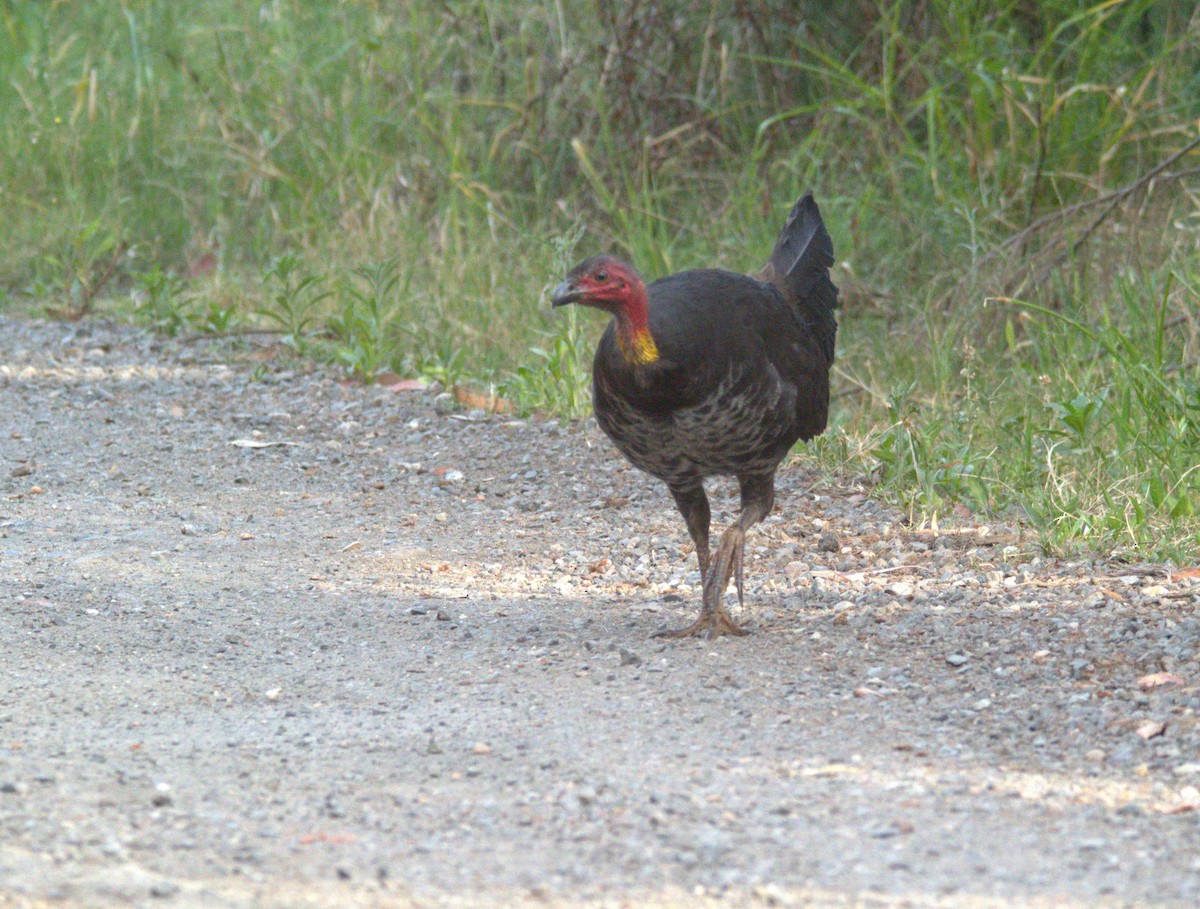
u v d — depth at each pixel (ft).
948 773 25.86
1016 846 22.88
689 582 39.52
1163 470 43.21
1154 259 58.34
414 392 59.47
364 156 78.23
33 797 24.70
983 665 31.58
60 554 41.16
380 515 46.01
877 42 73.26
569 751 27.14
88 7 93.45
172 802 24.75
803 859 22.49
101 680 31.48
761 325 34.09
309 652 33.65
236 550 42.14
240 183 81.51
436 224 74.74
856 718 28.78
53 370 62.59
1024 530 42.04
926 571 39.19
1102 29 69.36
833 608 36.40
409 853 22.86
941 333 57.41
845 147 72.08
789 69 75.82
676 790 25.18
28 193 82.58
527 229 73.77
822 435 49.67
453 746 27.53
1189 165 63.00
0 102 86.12
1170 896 21.15
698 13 77.36
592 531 44.34
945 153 66.74
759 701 29.86
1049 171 63.77
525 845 23.15
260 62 84.64
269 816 24.26
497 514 46.16
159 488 48.49
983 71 64.64
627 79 74.49
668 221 70.03
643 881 21.85
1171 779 25.35
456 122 77.36
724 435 33.50
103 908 20.67
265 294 71.77
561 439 53.72
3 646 33.42
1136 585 36.42
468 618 36.27
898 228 66.18
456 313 65.87
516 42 78.28
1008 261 58.18
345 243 72.95
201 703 30.19
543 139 76.64
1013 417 51.21
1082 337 53.88
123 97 86.07
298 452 52.75
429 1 80.28
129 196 81.51
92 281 75.87
